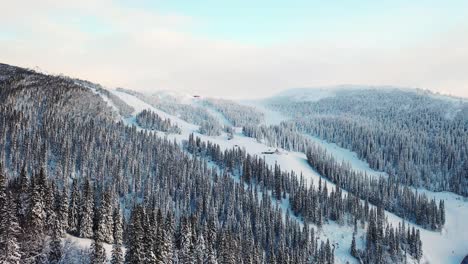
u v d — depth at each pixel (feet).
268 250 588.09
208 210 612.70
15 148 593.42
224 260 440.04
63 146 634.02
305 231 631.15
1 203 317.63
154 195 598.34
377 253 642.63
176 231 481.46
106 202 428.56
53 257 353.10
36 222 360.48
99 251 334.44
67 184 531.50
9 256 302.04
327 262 608.60
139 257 336.29
